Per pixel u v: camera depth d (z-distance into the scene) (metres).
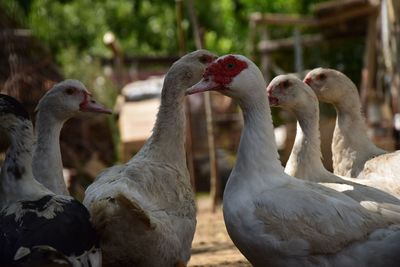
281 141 18.08
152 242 6.16
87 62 20.55
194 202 7.01
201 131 18.19
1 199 6.20
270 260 5.88
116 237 6.02
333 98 8.25
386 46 13.32
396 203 6.31
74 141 15.64
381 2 14.62
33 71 14.34
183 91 7.30
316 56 20.19
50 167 7.46
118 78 22.42
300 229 5.73
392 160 7.77
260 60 21.53
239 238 5.94
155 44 29.31
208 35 27.98
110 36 21.80
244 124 6.21
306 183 6.12
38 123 7.62
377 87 16.16
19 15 15.02
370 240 5.69
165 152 7.11
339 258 5.73
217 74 6.16
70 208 5.92
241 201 5.95
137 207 5.76
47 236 5.55
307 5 23.83
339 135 8.30
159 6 29.19
